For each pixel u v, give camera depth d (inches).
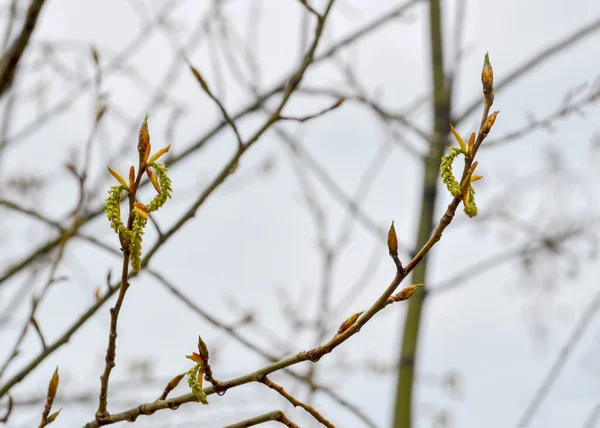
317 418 47.4
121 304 47.5
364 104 76.7
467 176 45.7
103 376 48.2
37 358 53.6
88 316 54.3
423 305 86.3
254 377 47.4
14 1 68.4
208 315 65.4
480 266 85.3
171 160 70.9
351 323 47.3
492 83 45.7
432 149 87.7
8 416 52.8
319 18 56.3
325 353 47.1
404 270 46.6
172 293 64.7
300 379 67.8
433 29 91.7
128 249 46.3
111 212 45.8
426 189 88.8
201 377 47.4
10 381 53.3
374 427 68.0
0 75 57.5
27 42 57.6
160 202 45.8
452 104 88.9
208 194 56.4
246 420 47.9
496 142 63.2
